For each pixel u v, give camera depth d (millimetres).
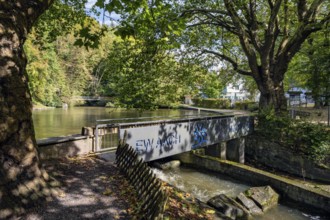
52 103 46281
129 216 3916
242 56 18547
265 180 10398
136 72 11031
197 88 15289
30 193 3764
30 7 3932
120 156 6301
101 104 51969
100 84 57250
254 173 10836
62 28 10312
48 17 9867
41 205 3838
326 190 9062
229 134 13148
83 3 10109
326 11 16422
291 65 20734
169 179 11602
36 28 10242
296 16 16125
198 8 13961
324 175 11531
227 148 14586
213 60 16734
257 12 17500
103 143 9570
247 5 15016
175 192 5477
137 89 11727
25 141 3814
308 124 12938
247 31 15734
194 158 13250
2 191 3436
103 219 3764
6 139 3541
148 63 10578
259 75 15023
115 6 4188
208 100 40438
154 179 4285
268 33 13570
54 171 5340
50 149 6285
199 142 11047
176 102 14008
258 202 8648
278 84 15156
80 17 10062
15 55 3635
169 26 4500
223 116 14516
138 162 5168
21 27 3756
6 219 3369
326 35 13156
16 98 3650
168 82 13711
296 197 9281
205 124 11438
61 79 50125
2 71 3480
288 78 26859
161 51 11562
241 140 14273
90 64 59344
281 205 9156
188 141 10367
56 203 4023
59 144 6492
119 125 7996
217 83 17938
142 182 4680
